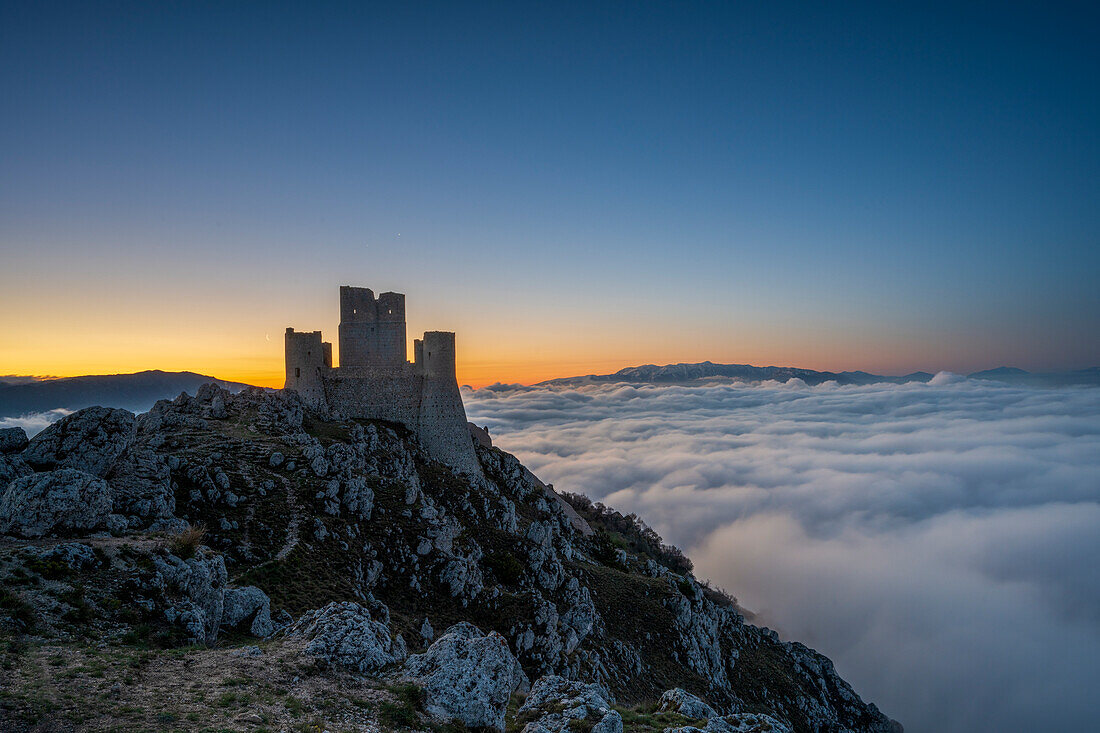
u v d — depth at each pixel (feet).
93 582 89.10
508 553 246.47
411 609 170.50
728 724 92.84
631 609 282.36
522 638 173.88
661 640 270.87
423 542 194.59
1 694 60.95
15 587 82.48
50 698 62.23
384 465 264.72
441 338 341.41
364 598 151.02
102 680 68.18
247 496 178.40
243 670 76.89
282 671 78.18
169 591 94.84
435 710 76.48
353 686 78.02
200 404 269.44
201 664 77.46
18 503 100.37
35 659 69.56
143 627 84.69
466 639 88.99
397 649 98.07
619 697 197.88
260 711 67.36
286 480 195.83
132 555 98.48
